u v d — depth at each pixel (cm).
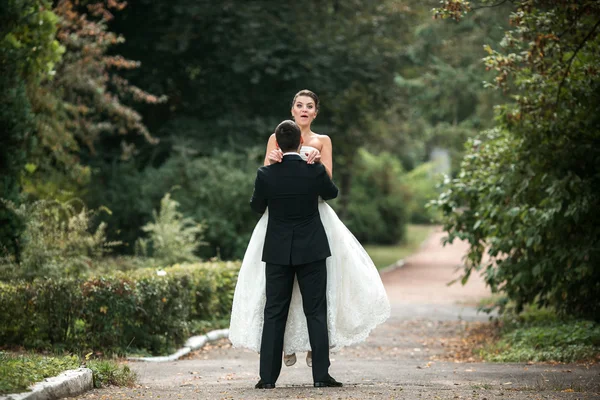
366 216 5797
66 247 1495
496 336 1438
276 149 779
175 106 3316
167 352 1209
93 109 2273
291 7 3064
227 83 3158
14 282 1160
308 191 742
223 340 1435
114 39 2214
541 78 1220
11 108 1466
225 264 1722
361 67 3194
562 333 1207
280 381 868
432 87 2942
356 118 3512
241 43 2961
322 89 3123
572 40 1209
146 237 2733
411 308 2122
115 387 746
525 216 1279
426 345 1448
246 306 770
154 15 3092
